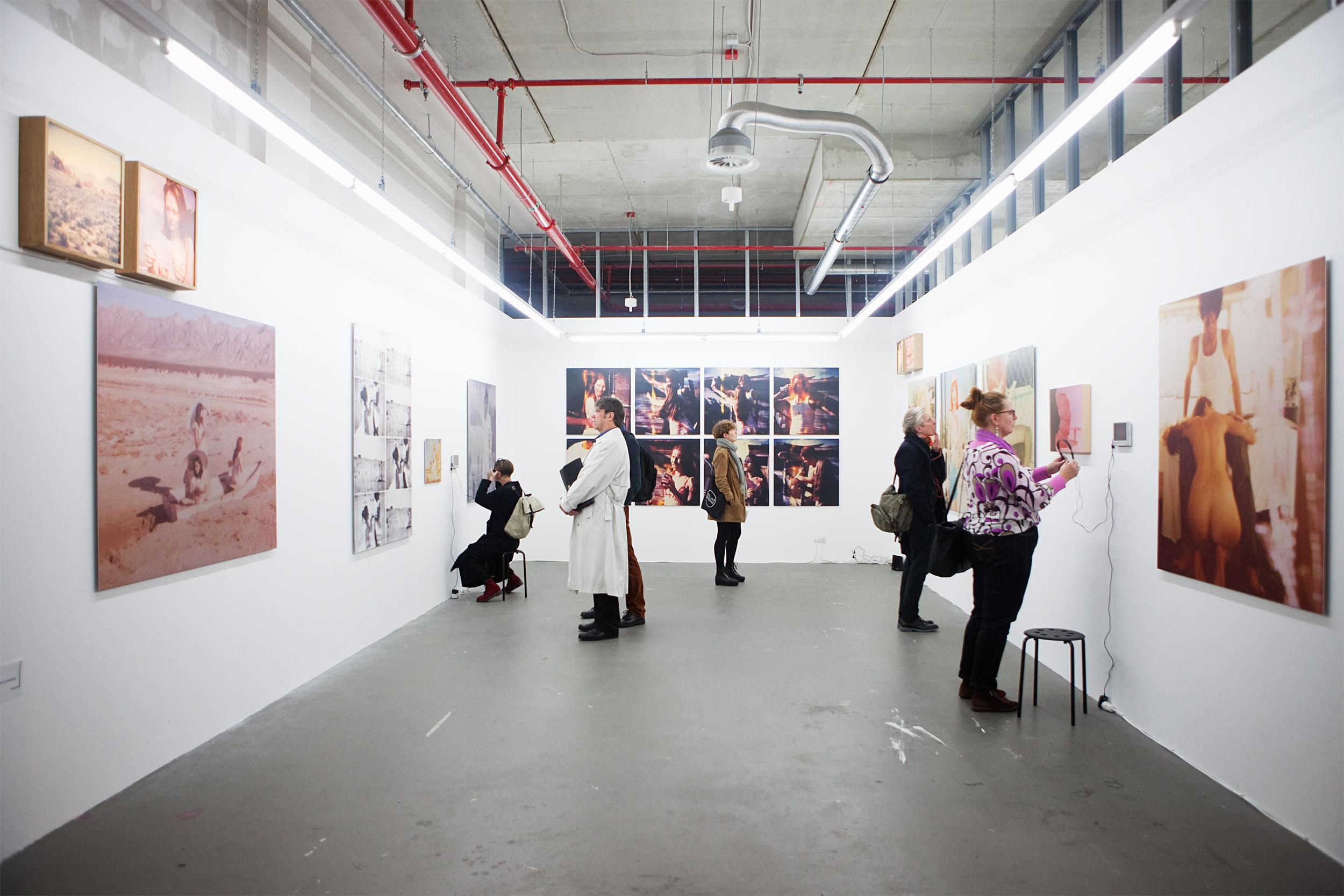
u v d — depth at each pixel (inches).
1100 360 154.2
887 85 224.2
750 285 399.2
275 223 155.2
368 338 197.8
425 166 277.0
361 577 194.7
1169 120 146.7
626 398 360.2
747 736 134.6
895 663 181.3
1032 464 189.6
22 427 96.6
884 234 335.3
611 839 98.3
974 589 154.5
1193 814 105.0
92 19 121.9
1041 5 185.8
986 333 227.5
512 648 196.1
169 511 121.5
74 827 101.0
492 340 326.0
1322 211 95.7
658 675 171.9
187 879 88.8
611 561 204.4
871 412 357.1
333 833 99.7
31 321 97.8
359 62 209.5
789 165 293.9
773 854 94.7
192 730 128.2
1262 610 105.7
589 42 203.0
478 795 110.9
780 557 356.5
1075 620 163.6
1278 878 88.7
